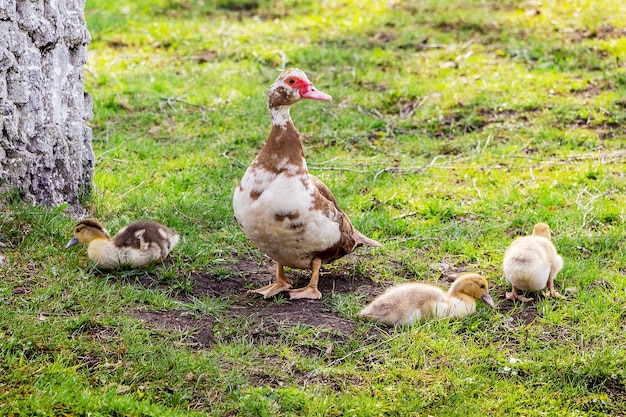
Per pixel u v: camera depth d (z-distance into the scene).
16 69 8.87
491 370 7.06
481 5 19.77
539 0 19.81
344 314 7.79
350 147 12.78
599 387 6.92
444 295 7.75
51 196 9.55
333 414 6.38
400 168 11.87
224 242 9.38
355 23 18.83
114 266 8.23
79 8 9.61
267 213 7.70
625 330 7.71
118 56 16.81
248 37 18.00
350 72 15.80
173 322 7.50
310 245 7.91
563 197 10.75
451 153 12.52
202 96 14.50
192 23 19.19
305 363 6.95
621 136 12.84
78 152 9.80
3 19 8.61
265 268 8.94
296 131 7.82
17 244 8.57
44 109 9.30
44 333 7.04
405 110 14.16
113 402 6.21
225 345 7.14
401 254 9.29
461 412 6.46
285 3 20.77
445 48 17.11
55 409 6.17
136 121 13.45
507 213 10.47
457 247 9.48
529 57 16.25
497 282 8.71
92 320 7.29
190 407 6.39
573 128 13.13
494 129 13.19
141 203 10.15
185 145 12.52
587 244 9.50
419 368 6.98
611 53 16.11
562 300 8.23
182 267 8.62
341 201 10.70
